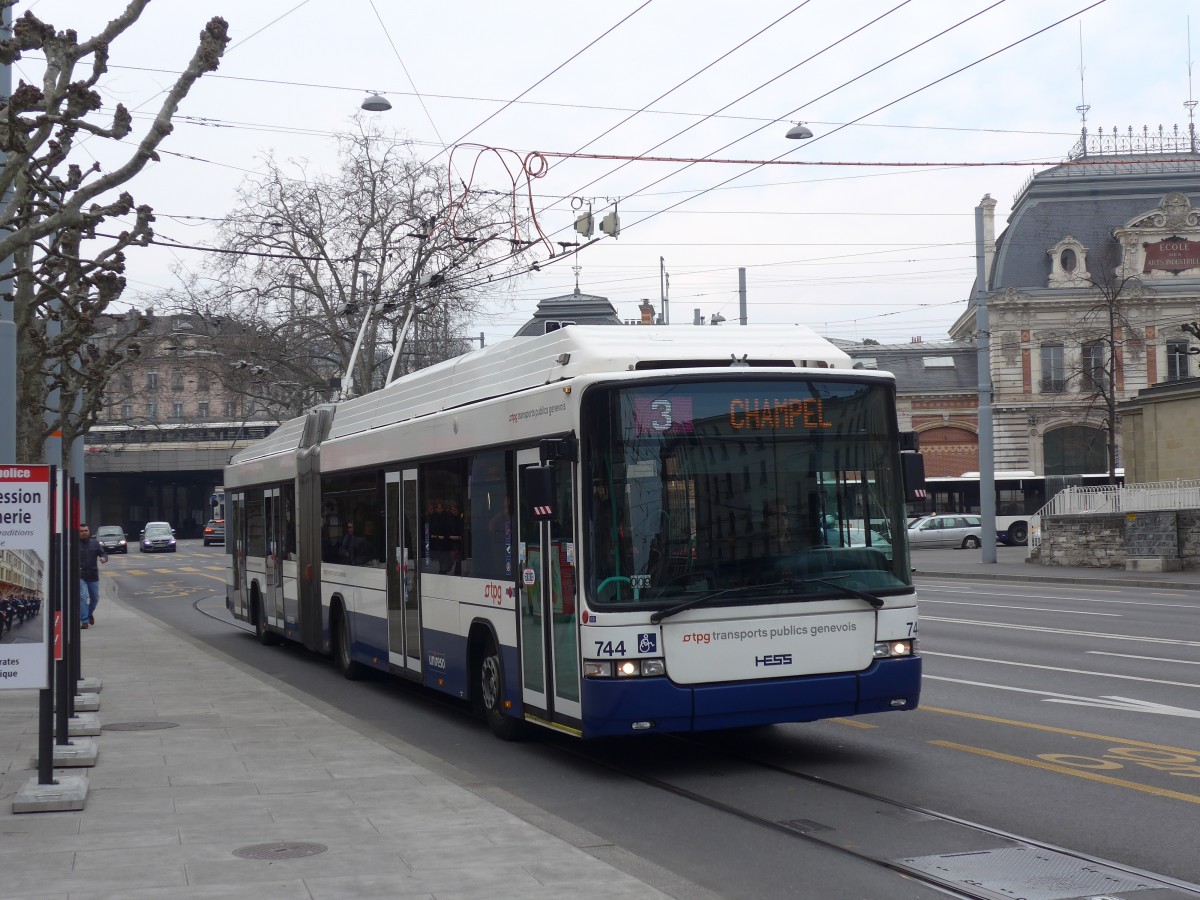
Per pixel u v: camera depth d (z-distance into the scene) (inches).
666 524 365.7
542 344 423.5
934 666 619.8
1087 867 268.7
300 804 326.6
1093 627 808.3
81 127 378.0
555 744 443.5
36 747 418.9
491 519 443.8
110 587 1689.2
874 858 280.1
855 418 386.6
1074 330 2664.9
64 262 595.2
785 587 370.9
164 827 301.6
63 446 826.8
